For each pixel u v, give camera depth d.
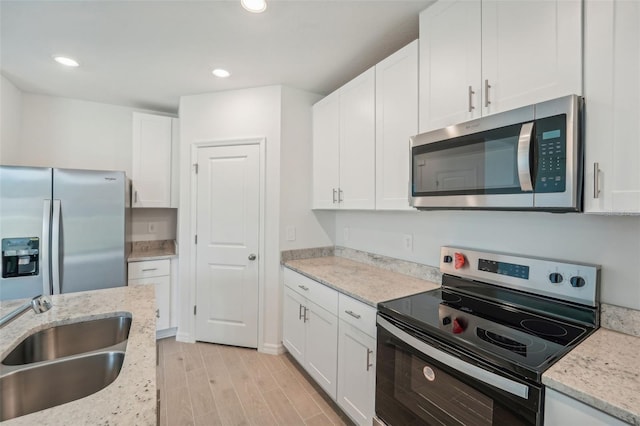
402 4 1.58
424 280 1.96
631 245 1.14
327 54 2.12
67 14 1.67
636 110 0.88
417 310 1.39
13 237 2.22
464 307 1.43
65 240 2.39
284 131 2.67
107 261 2.55
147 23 1.76
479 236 1.67
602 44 0.94
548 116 1.02
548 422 0.85
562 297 1.27
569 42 1.02
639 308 1.12
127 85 2.67
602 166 0.94
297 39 1.93
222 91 2.80
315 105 2.70
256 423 1.82
